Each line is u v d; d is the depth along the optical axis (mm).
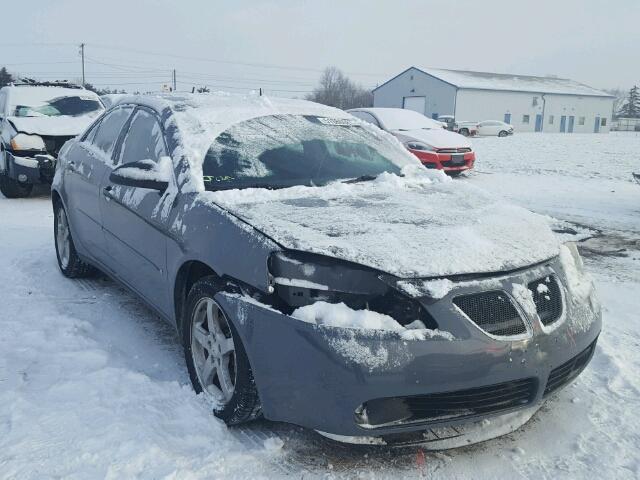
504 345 2529
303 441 2844
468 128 41969
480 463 2703
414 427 2529
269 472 2604
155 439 2744
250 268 2766
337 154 4105
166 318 3611
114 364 3557
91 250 4746
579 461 2717
